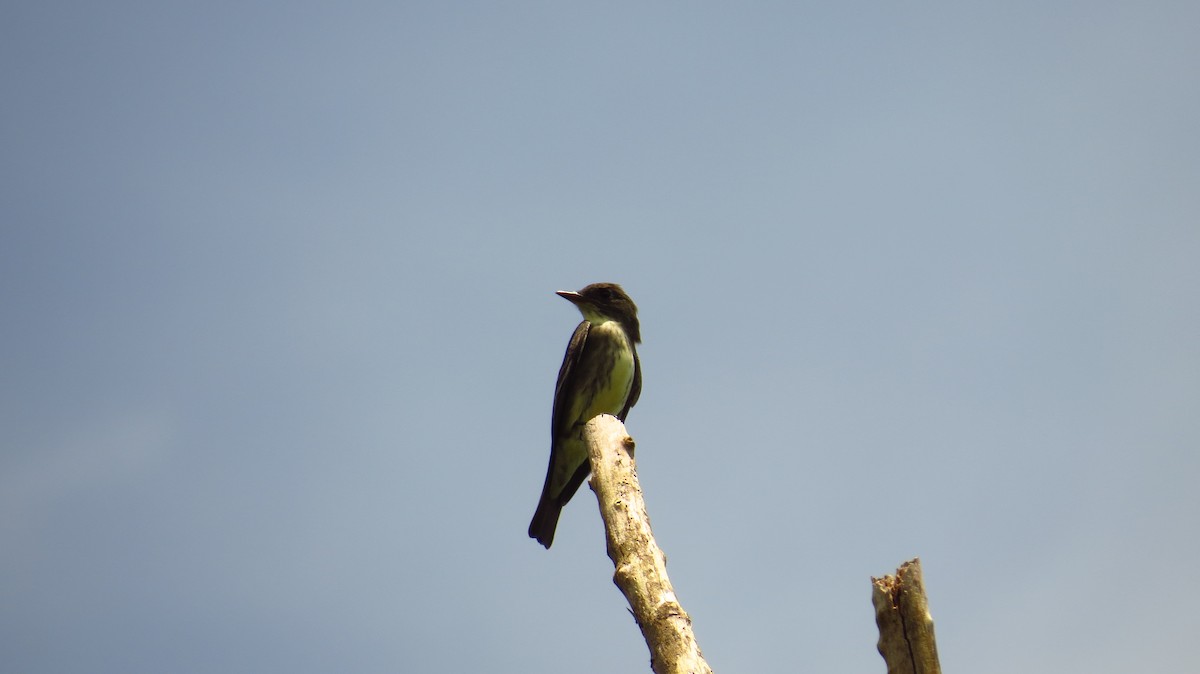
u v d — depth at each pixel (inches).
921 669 336.2
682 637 378.0
